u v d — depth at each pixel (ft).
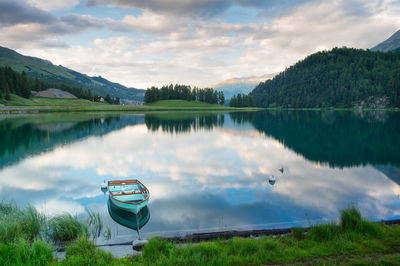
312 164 107.76
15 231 42.37
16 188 77.77
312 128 242.17
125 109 535.19
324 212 58.49
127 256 34.04
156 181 84.69
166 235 46.44
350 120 329.11
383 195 70.44
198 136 193.06
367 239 35.94
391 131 210.59
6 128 216.33
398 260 29.35
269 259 30.78
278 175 91.15
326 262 29.50
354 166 103.65
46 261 30.81
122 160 115.65
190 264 29.17
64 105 560.20
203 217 55.72
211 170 98.43
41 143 158.61
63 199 68.54
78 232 45.65
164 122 306.55
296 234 40.57
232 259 30.76
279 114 512.22
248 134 204.13
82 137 184.14
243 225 51.08
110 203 64.95
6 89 485.97
